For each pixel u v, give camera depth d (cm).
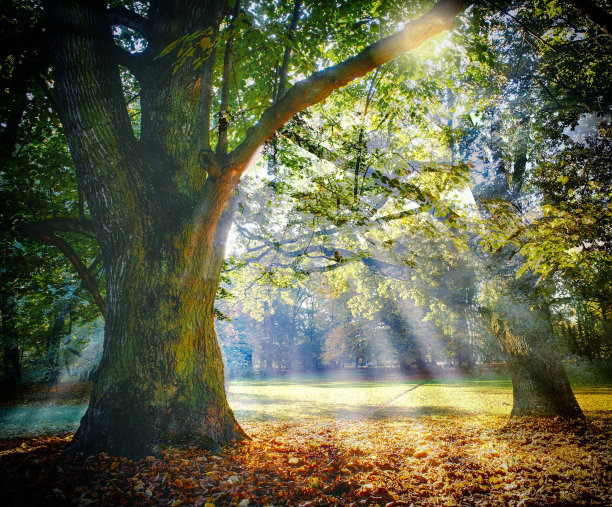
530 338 879
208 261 566
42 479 380
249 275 1758
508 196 863
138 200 534
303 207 808
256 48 642
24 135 1020
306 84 475
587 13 385
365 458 517
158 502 357
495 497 388
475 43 697
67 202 1243
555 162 718
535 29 823
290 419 1164
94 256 1398
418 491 400
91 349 2225
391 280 1655
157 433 484
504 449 599
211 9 598
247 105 948
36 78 791
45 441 653
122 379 500
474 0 459
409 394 1959
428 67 915
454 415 1112
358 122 914
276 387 3002
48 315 1875
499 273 928
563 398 854
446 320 1496
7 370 2211
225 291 1164
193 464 442
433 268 1030
